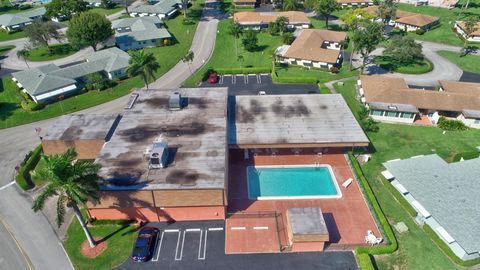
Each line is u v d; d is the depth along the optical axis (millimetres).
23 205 52719
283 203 51906
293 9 141500
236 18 125562
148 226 48562
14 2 168250
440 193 49656
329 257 43969
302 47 98938
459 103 71125
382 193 53969
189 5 154375
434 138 66688
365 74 91688
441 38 115875
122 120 58781
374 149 63656
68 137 55688
